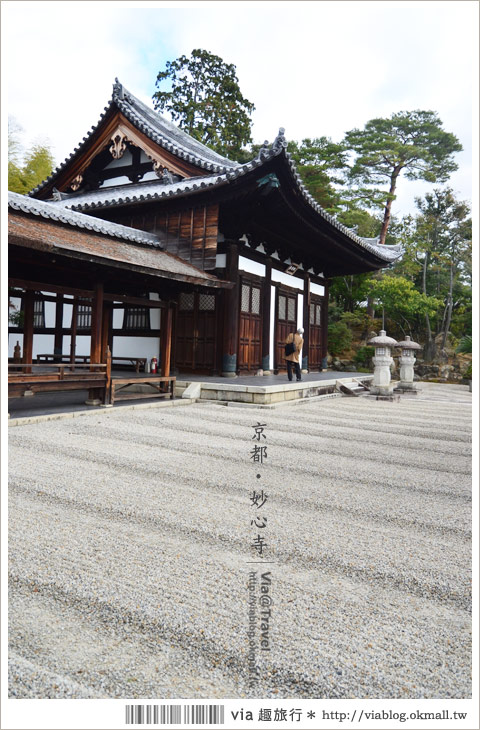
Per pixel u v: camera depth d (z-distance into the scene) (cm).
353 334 3250
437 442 807
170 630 254
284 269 1712
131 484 502
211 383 1161
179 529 390
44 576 306
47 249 720
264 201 1304
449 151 3222
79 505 436
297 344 1346
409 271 3167
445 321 3147
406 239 3241
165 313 1113
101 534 375
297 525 409
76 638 246
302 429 858
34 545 350
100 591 290
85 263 833
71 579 303
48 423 785
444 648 248
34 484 486
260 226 1444
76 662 229
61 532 376
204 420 895
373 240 2209
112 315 1480
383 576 324
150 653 237
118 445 665
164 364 1116
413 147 3102
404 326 3206
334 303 3231
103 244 976
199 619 264
